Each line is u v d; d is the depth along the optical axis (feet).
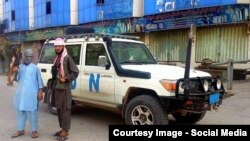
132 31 72.33
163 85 20.51
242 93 37.73
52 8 100.22
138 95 22.43
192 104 20.34
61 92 20.80
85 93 25.62
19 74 21.88
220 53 55.31
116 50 24.48
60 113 21.09
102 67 24.21
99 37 25.14
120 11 74.49
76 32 30.25
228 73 40.19
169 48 64.85
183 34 61.82
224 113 29.09
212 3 54.03
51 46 29.86
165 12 62.69
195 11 57.11
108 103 24.09
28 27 114.73
